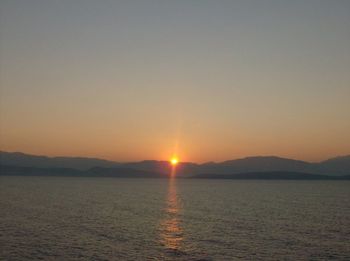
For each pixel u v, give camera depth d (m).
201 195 151.75
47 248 47.03
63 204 103.75
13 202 108.31
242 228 63.12
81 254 44.25
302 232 59.34
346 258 43.44
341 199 128.00
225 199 128.75
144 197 137.00
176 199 127.94
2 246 47.81
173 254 44.91
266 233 58.47
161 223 68.56
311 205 104.12
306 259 43.12
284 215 80.75
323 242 51.72
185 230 60.97
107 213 83.31
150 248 47.78
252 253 45.66
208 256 44.19
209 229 62.06
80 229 61.16
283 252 46.19
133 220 72.38
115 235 56.06
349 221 71.38
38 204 102.94
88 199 123.50
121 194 153.75
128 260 41.97
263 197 139.25
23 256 43.06
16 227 62.59
